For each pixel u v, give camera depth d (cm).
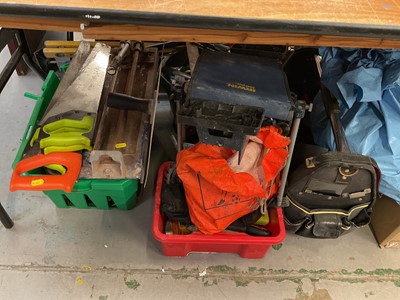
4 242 126
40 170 114
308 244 132
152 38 77
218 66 96
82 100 119
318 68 133
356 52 115
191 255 126
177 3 71
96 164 109
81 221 133
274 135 94
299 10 73
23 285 117
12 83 178
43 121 116
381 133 112
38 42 188
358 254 130
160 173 122
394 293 122
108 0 70
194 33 77
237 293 119
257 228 118
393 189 113
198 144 102
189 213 111
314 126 129
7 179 143
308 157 112
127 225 133
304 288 122
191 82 90
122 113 125
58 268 121
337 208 116
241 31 74
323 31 71
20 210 134
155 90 125
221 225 107
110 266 123
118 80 134
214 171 96
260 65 99
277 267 126
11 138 156
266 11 72
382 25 71
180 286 120
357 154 101
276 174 104
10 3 68
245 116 84
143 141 117
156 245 128
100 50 136
